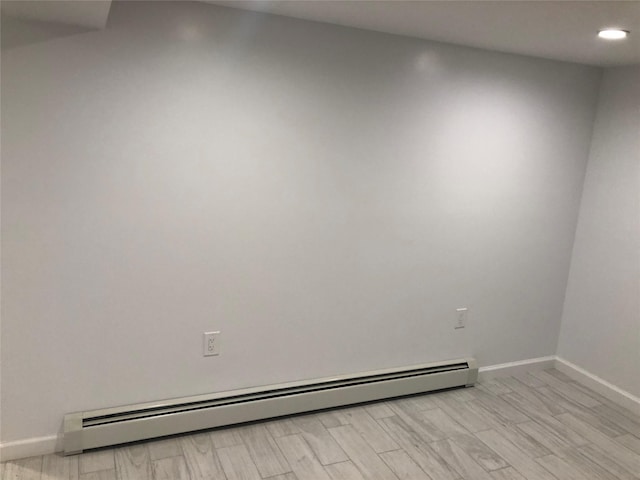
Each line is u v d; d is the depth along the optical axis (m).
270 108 2.36
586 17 1.98
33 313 2.17
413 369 2.99
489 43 2.60
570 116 3.10
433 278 2.96
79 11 1.76
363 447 2.49
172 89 2.18
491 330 3.23
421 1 1.91
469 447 2.55
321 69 2.42
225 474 2.23
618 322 3.07
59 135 2.05
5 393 2.19
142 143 2.18
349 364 2.86
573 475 2.39
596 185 3.17
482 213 3.00
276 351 2.65
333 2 2.01
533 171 3.08
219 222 2.38
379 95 2.57
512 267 3.19
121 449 2.34
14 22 1.91
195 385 2.52
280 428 2.60
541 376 3.38
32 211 2.08
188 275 2.38
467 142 2.85
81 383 2.30
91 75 2.05
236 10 2.21
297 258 2.58
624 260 3.02
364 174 2.63
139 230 2.25
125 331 2.33
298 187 2.50
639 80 2.90
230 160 2.34
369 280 2.79
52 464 2.22
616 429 2.79
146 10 2.07
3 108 1.96
